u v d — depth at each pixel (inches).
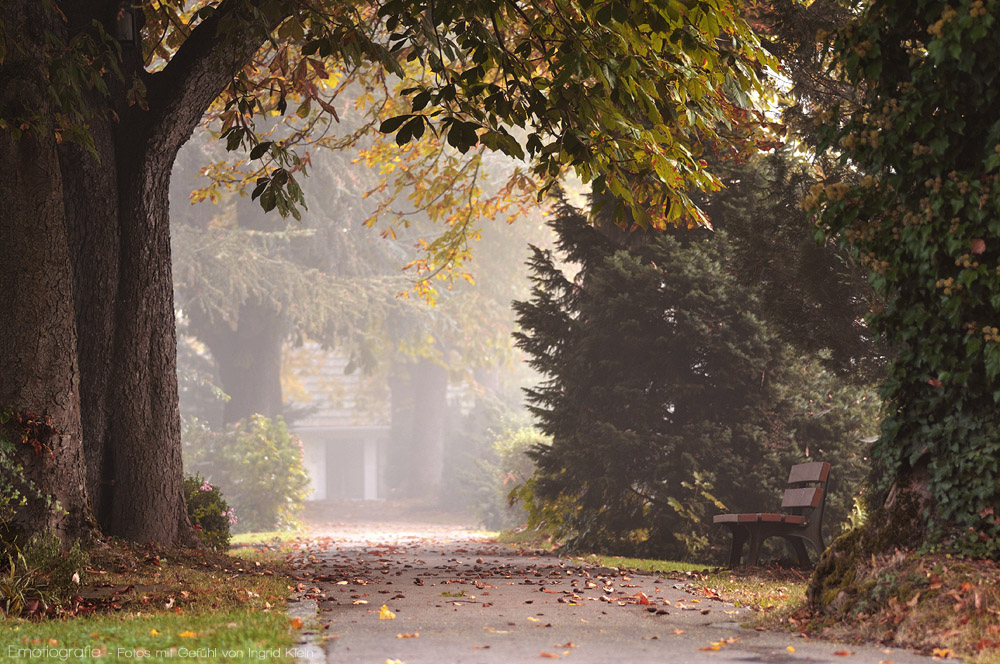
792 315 564.7
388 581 466.6
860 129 318.3
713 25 388.2
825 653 256.1
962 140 297.9
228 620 308.0
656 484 657.6
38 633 286.4
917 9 296.4
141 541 513.3
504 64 396.8
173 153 540.7
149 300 530.9
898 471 315.6
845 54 315.3
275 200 423.8
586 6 373.4
